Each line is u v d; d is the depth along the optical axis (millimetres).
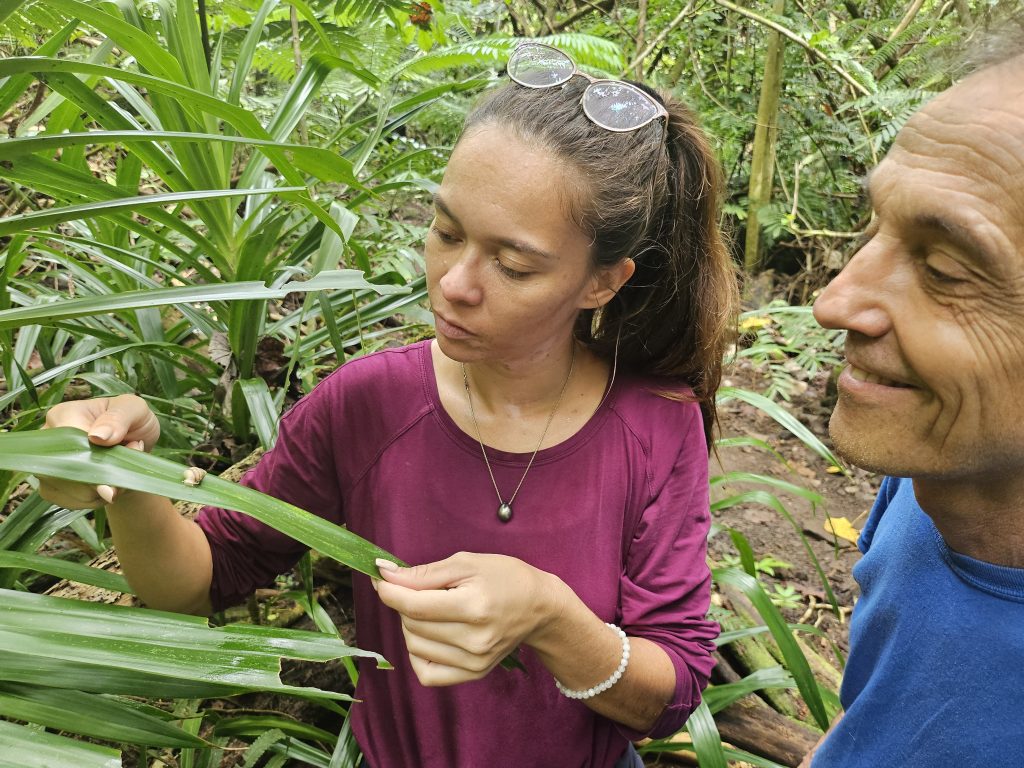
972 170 449
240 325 1393
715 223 910
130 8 1338
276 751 1135
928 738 630
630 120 711
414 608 656
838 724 760
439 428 860
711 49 4137
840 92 3873
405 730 903
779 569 2104
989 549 595
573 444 860
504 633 679
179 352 1454
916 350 491
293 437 890
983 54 484
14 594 584
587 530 852
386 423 867
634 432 880
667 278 888
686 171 861
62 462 599
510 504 854
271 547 895
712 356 942
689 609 886
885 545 720
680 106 858
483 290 699
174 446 1448
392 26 2518
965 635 606
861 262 515
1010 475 536
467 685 875
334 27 2225
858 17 4039
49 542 1406
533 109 686
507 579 686
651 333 911
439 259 718
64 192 1175
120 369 1610
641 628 869
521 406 861
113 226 1700
